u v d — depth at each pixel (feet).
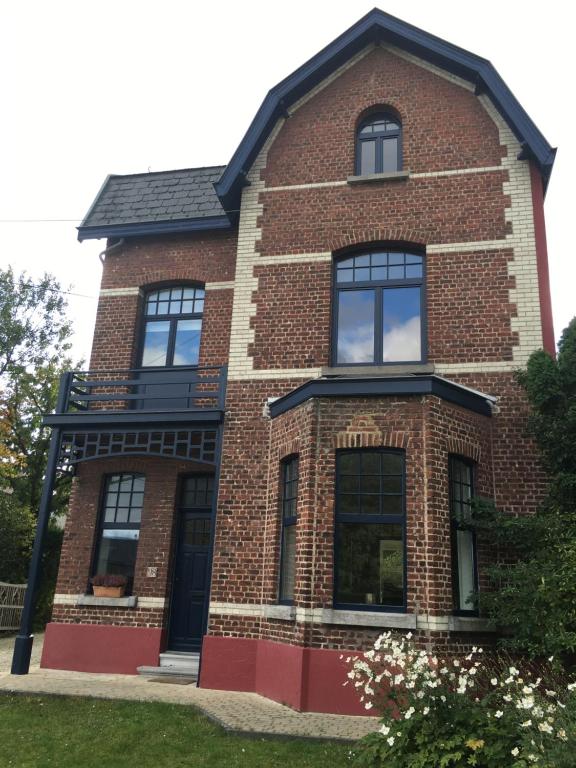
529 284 34.32
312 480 29.99
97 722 24.72
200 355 40.50
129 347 41.83
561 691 22.11
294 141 40.01
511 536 29.09
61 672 35.45
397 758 17.60
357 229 37.32
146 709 26.76
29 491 70.85
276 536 32.78
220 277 41.63
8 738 22.85
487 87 37.40
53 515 71.97
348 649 27.81
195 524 38.75
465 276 35.22
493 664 27.99
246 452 35.12
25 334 71.82
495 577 28.25
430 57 39.14
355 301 36.88
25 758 20.93
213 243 42.34
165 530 37.96
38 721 24.86
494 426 32.94
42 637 52.19
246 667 32.04
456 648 27.61
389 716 19.44
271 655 30.55
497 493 32.12
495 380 33.45
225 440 35.55
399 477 29.81
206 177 44.88
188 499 39.22
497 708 18.75
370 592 28.63
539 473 31.96
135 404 41.14
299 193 38.83
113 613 37.09
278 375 35.88
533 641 26.89
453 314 34.76
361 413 30.50
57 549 61.41
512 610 27.37
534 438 31.68
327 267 37.14
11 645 47.65
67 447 37.93
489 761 16.34
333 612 28.04
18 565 59.98
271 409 34.94
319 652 27.89
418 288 36.27
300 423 31.76
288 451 32.58
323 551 29.09
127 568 38.50
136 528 38.91
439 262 35.73
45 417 37.63
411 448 29.53
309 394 31.17
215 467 35.45
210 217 41.55
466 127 37.70
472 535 30.91
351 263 37.73
